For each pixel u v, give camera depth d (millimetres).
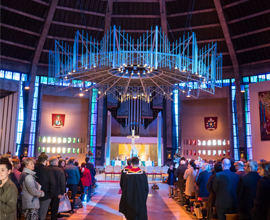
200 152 27422
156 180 18766
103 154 27234
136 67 12305
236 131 25391
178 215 8320
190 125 28125
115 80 14516
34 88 25688
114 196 12203
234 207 5613
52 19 23750
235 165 6855
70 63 12477
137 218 5574
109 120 27141
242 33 23734
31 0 21891
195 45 11680
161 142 26719
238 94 24906
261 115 20750
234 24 23469
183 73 12227
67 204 7512
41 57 25859
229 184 5672
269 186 4332
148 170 18672
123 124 28109
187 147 27844
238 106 24828
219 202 5680
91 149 26969
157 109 28219
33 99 25891
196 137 27781
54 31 24672
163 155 27234
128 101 28016
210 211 6270
